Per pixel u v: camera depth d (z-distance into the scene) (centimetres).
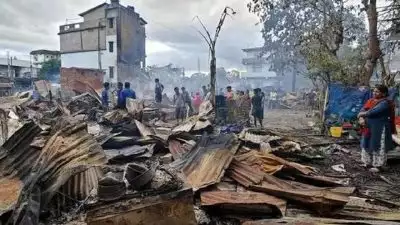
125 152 676
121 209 293
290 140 817
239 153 546
